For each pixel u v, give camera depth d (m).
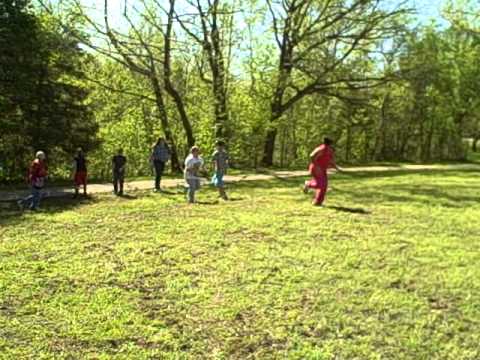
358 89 39.94
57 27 29.00
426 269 10.20
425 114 53.38
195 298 8.61
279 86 37.34
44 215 15.88
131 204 18.20
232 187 24.03
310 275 9.77
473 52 52.91
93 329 7.41
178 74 38.06
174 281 9.41
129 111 37.84
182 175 29.86
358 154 52.34
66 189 22.56
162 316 7.91
